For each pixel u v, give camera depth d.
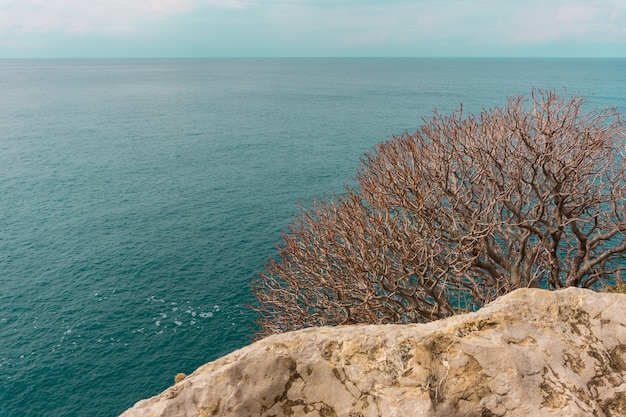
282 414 6.57
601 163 22.80
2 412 36.31
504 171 22.02
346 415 6.38
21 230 69.12
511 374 6.30
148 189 90.75
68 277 55.22
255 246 63.09
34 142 137.25
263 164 110.69
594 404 5.96
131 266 57.75
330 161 112.56
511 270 21.31
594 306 7.32
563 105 22.61
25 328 45.75
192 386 6.84
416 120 176.12
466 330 7.11
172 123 179.75
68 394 38.09
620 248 20.31
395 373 6.68
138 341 44.00
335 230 23.41
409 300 20.25
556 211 20.50
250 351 7.16
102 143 138.00
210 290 52.19
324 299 22.59
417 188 21.56
